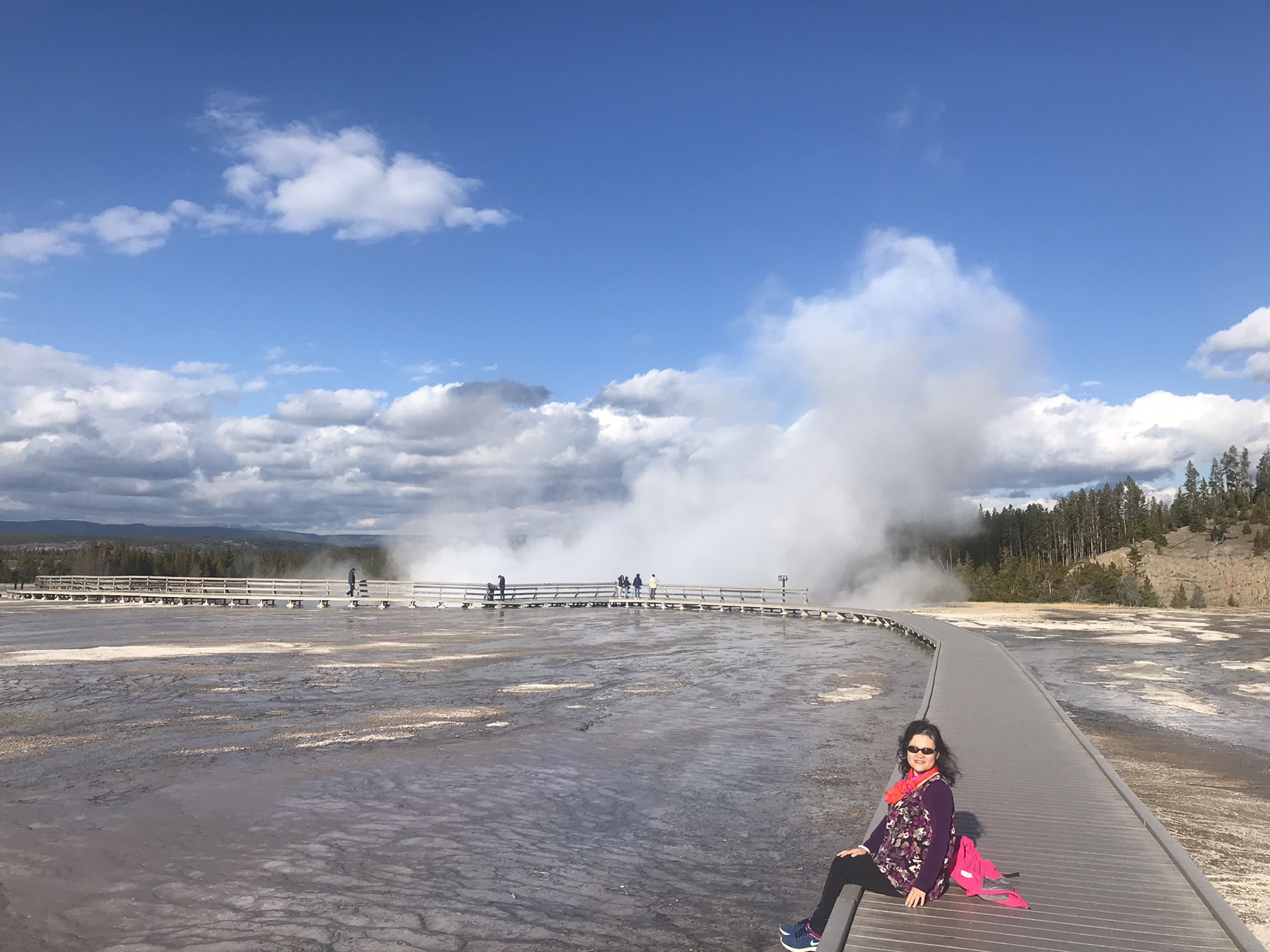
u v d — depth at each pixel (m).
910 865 5.91
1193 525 135.75
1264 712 17.30
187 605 50.94
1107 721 16.38
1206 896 6.21
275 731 14.88
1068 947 5.57
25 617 41.41
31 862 8.57
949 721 13.71
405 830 9.59
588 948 6.76
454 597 48.84
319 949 6.72
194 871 8.35
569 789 11.25
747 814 10.20
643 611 47.25
